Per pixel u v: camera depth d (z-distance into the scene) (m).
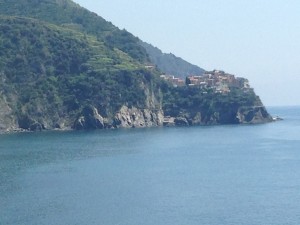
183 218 113.31
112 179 156.25
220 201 128.50
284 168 180.12
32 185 145.88
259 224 109.62
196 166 184.88
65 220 110.81
